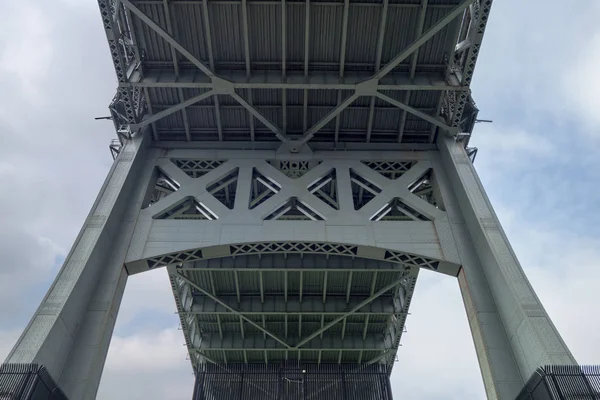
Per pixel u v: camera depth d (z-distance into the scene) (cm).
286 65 2081
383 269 2681
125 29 2067
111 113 2197
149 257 1784
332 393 2247
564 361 1337
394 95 2180
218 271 2827
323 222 1927
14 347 1327
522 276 1576
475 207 1853
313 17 1948
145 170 2141
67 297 1480
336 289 2989
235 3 1897
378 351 3309
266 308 2983
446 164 2152
